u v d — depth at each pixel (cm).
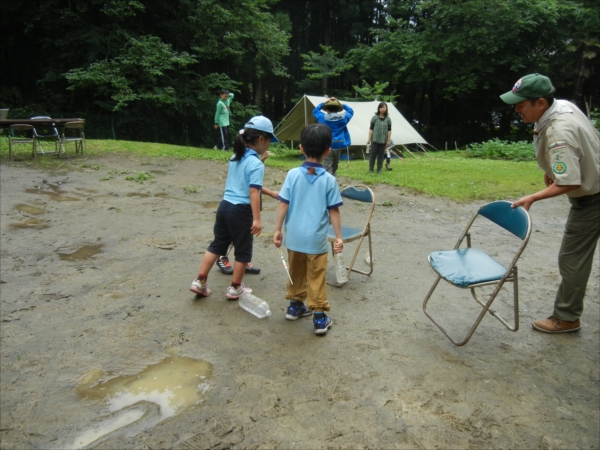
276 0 2605
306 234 333
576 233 329
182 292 420
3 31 2131
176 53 1991
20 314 372
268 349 326
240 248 389
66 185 861
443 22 2508
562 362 315
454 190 879
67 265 481
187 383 286
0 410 260
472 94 2877
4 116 1110
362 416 256
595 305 406
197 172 1029
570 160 295
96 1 1912
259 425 249
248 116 2480
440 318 377
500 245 582
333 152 816
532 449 235
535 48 2609
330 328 357
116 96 1825
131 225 632
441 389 282
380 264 503
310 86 3250
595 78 2695
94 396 274
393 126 1672
